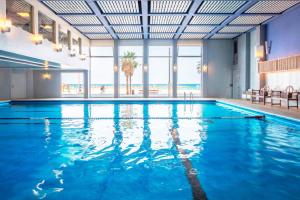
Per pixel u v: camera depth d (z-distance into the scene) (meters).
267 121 8.74
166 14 12.41
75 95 20.73
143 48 18.88
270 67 13.23
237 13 12.16
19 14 10.16
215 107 13.38
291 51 11.68
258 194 3.11
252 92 13.82
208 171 3.91
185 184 3.42
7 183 3.45
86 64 18.42
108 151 5.05
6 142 5.84
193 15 12.59
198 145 5.53
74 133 6.86
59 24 13.34
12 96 18.25
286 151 5.04
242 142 5.79
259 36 14.44
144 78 18.98
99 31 16.47
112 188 3.29
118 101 15.84
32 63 13.49
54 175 3.74
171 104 15.24
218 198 3.00
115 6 11.40
